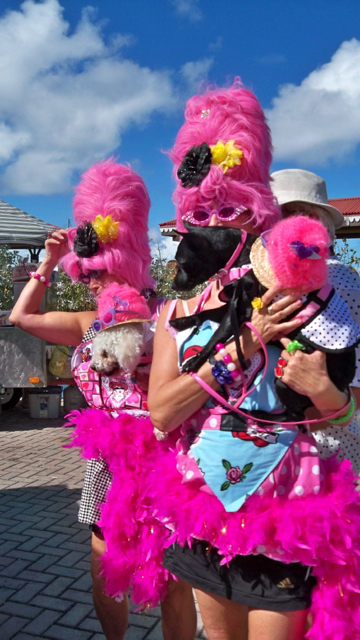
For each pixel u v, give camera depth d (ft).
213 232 5.01
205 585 5.00
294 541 4.32
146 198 7.41
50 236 8.01
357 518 4.67
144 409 7.06
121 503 6.44
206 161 5.14
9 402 27.48
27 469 18.85
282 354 4.60
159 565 6.39
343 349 4.41
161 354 5.28
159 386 5.15
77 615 10.08
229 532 4.58
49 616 10.05
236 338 4.53
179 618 7.11
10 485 17.28
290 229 4.35
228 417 4.81
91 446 6.81
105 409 7.35
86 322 7.77
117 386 7.14
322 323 4.47
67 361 25.64
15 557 12.42
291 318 4.58
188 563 5.16
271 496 4.71
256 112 5.36
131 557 6.51
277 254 4.29
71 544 13.10
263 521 4.53
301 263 4.20
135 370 6.79
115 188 7.16
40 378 24.08
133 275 7.17
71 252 7.68
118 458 6.72
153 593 6.36
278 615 4.68
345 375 4.52
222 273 4.98
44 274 8.02
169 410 4.89
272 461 4.69
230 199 5.18
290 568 4.68
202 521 4.66
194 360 4.76
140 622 9.83
